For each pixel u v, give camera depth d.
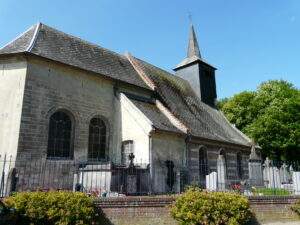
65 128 15.96
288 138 33.94
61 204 8.58
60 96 15.74
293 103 35.16
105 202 9.34
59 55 16.48
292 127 34.22
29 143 14.08
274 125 34.06
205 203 9.75
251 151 23.08
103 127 17.97
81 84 16.92
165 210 10.05
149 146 16.56
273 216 11.58
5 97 14.73
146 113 18.02
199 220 9.52
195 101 26.06
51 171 14.69
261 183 18.48
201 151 20.41
